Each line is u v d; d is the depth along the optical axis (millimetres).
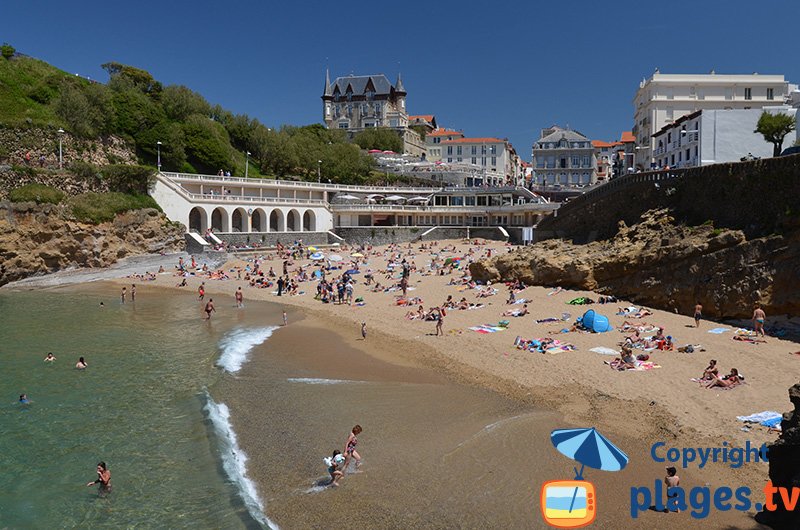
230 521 14117
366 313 42156
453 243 83812
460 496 15234
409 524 13992
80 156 75375
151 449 18297
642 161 85688
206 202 76188
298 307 46188
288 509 14742
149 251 67438
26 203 57781
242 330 37031
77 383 25078
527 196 96312
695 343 28703
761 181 34062
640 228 42094
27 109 75312
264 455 17984
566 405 21562
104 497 15367
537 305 39969
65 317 41125
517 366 26891
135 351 31109
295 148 109438
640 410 20438
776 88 79688
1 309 44281
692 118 60969
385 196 102312
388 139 149250
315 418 21125
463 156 147875
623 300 39219
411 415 21281
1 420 20656
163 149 87812
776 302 31078
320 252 74750
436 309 37906
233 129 109062
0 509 14789
